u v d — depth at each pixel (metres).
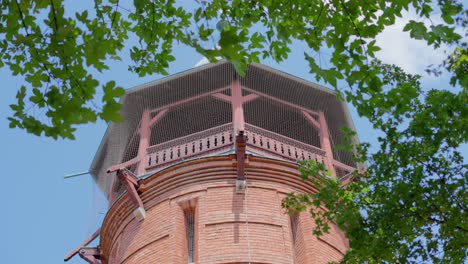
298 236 17.91
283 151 19.80
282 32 7.30
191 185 18.67
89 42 6.62
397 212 11.64
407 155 12.12
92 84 6.46
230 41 6.05
